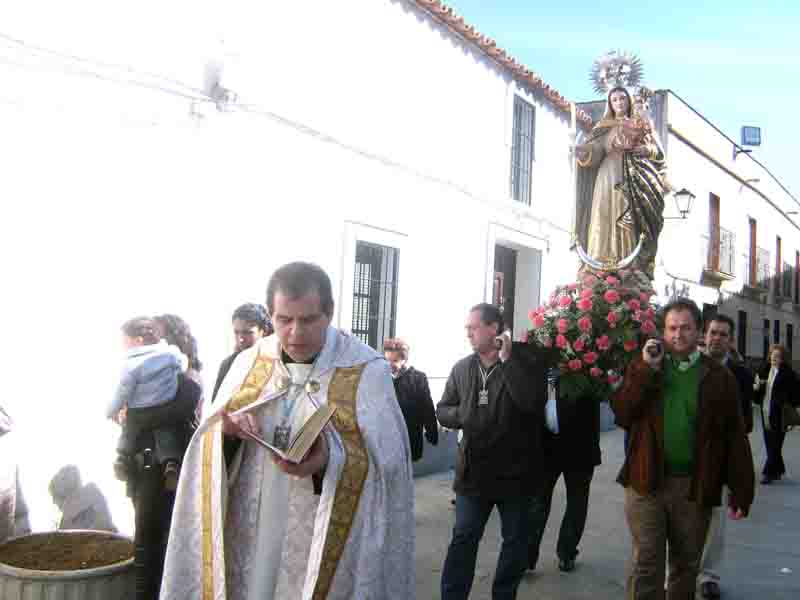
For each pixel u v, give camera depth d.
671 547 3.65
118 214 5.18
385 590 2.35
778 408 9.55
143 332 3.99
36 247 4.76
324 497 2.19
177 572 2.29
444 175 8.80
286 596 2.21
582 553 5.78
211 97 5.77
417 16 8.27
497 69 9.90
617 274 7.55
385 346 6.18
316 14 6.84
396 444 2.38
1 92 4.57
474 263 9.50
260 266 6.26
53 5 4.78
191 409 3.92
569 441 5.13
